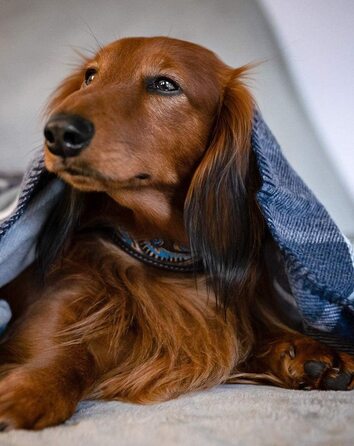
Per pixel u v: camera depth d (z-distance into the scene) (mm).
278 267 1386
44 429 984
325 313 1241
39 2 2398
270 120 2293
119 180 1180
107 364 1260
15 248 1315
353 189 2320
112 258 1381
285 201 1247
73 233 1421
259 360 1336
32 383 1070
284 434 959
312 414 1049
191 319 1332
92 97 1189
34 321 1271
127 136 1193
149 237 1358
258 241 1343
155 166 1258
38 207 1336
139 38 1365
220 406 1102
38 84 2387
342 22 2238
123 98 1230
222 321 1328
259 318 1416
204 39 2297
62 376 1130
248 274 1345
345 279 1249
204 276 1361
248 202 1327
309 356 1257
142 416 1049
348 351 1287
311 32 2254
